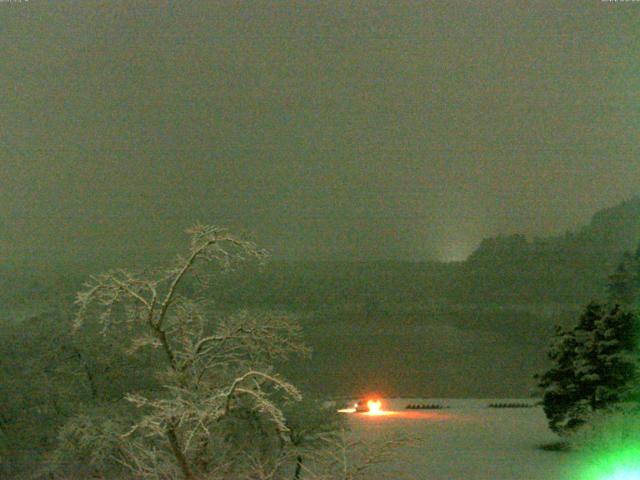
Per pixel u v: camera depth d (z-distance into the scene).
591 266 106.00
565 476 18.62
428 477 17.67
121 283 11.05
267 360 13.40
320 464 12.45
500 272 110.25
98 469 13.77
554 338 27.75
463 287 111.44
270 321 12.99
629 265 47.91
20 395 16.83
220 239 10.77
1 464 16.22
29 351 17.36
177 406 10.54
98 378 16.95
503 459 21.19
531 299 107.38
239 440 12.77
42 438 16.66
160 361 16.75
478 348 82.00
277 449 13.22
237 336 12.65
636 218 104.75
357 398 45.84
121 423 13.27
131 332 16.66
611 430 19.56
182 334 12.21
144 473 11.92
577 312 97.62
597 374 25.70
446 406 44.62
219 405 10.74
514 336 91.19
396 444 12.81
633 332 26.41
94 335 16.84
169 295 11.28
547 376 27.06
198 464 11.70
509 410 41.31
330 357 71.44
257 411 12.45
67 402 16.88
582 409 25.17
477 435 27.45
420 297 108.81
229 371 12.95
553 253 110.38
